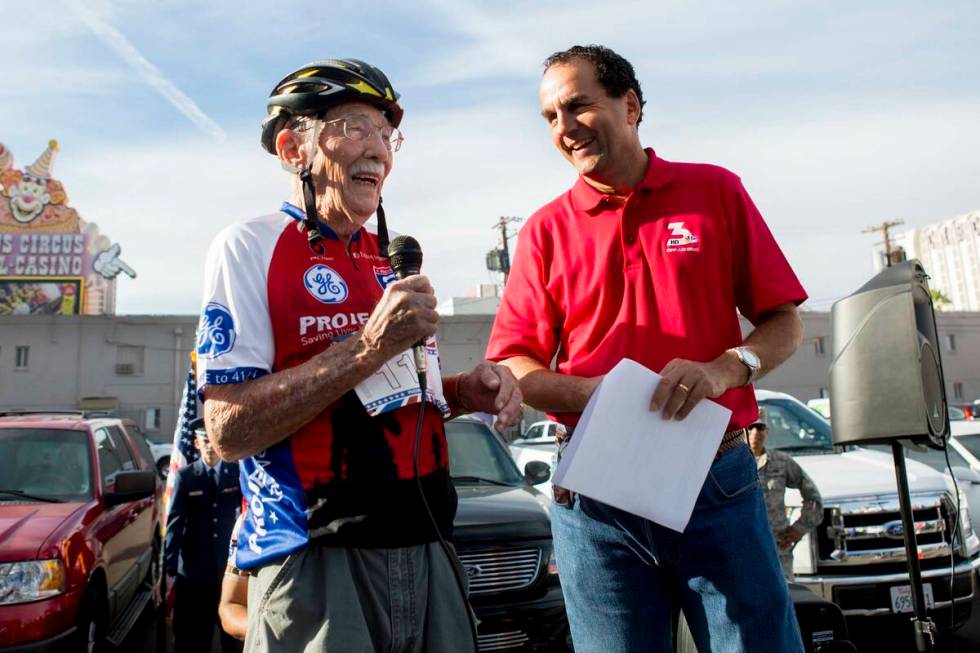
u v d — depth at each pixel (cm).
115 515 515
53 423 547
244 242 161
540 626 422
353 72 171
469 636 164
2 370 3272
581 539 206
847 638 363
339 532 149
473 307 4288
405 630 153
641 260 210
